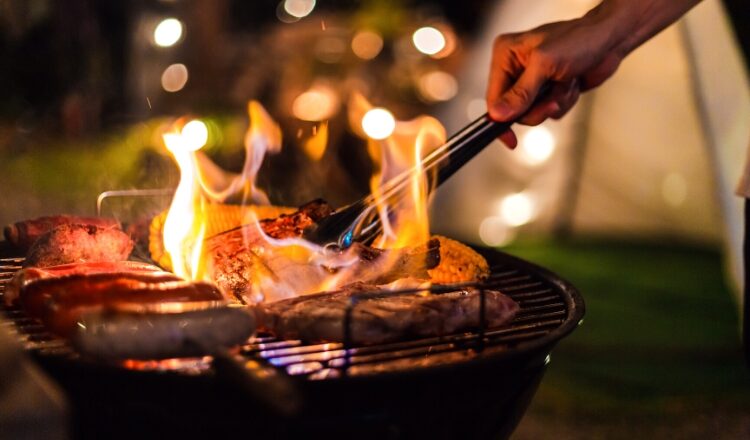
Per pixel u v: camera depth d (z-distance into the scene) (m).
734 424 3.04
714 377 3.45
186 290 1.47
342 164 5.43
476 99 5.00
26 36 5.59
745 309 1.98
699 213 5.27
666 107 4.95
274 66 5.77
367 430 1.38
